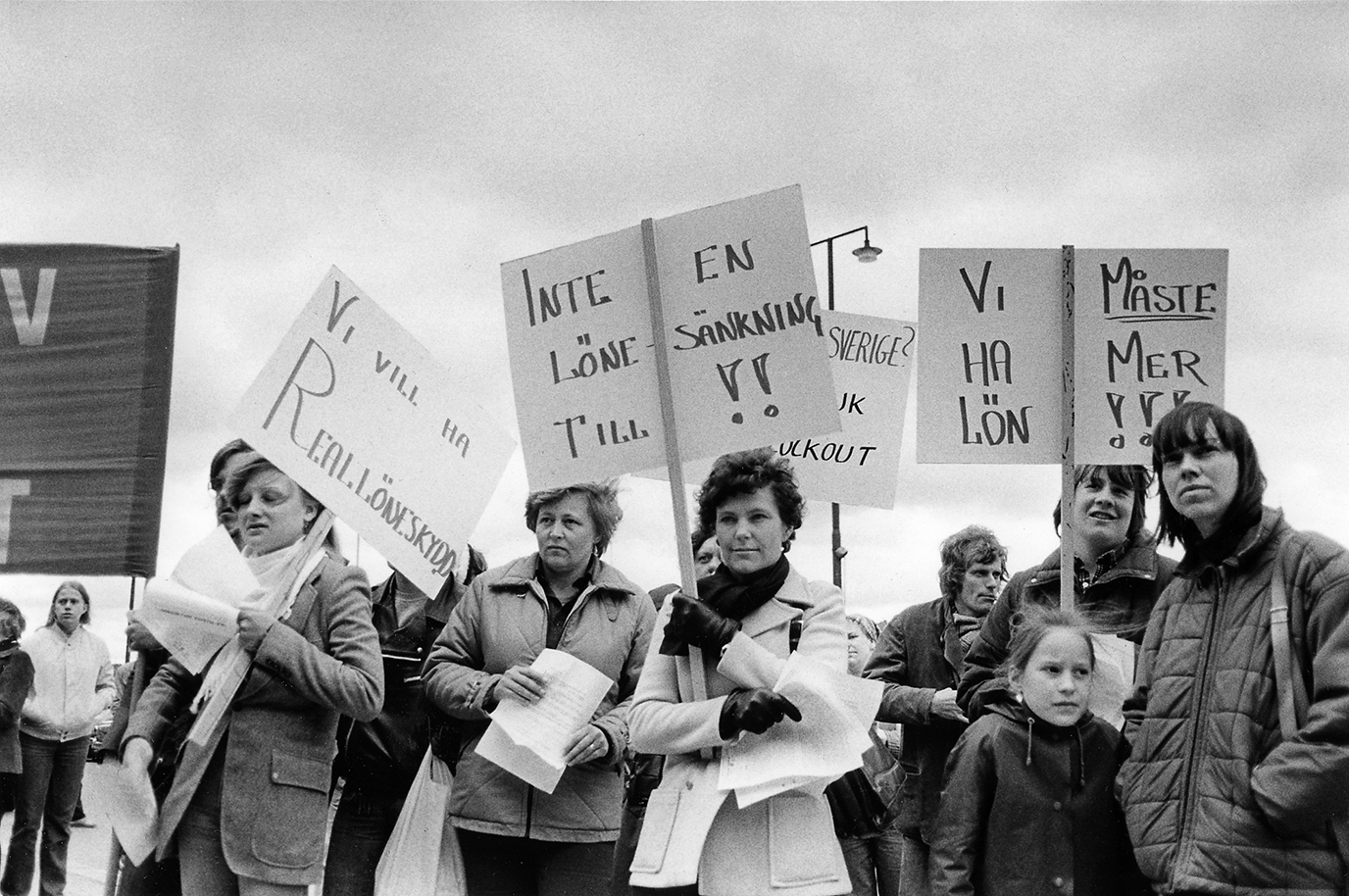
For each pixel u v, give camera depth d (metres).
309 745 4.10
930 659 5.89
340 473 4.58
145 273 5.87
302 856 4.01
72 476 5.78
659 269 4.18
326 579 4.31
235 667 3.99
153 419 5.84
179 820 3.93
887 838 5.97
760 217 4.09
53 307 5.82
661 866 3.50
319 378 4.61
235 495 4.43
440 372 4.95
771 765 3.49
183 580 4.07
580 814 4.47
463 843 4.57
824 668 3.60
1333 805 3.17
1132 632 4.81
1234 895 3.30
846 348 6.96
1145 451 5.23
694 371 4.12
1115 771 3.92
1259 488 3.55
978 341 5.39
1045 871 3.82
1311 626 3.35
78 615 8.63
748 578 3.82
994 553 5.83
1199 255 5.34
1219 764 3.40
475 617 4.79
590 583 4.79
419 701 4.97
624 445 4.22
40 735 8.31
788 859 3.51
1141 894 3.92
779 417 4.02
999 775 3.89
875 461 6.96
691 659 3.68
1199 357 5.31
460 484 4.95
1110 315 5.34
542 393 4.35
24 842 8.27
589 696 4.32
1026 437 5.33
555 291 4.35
